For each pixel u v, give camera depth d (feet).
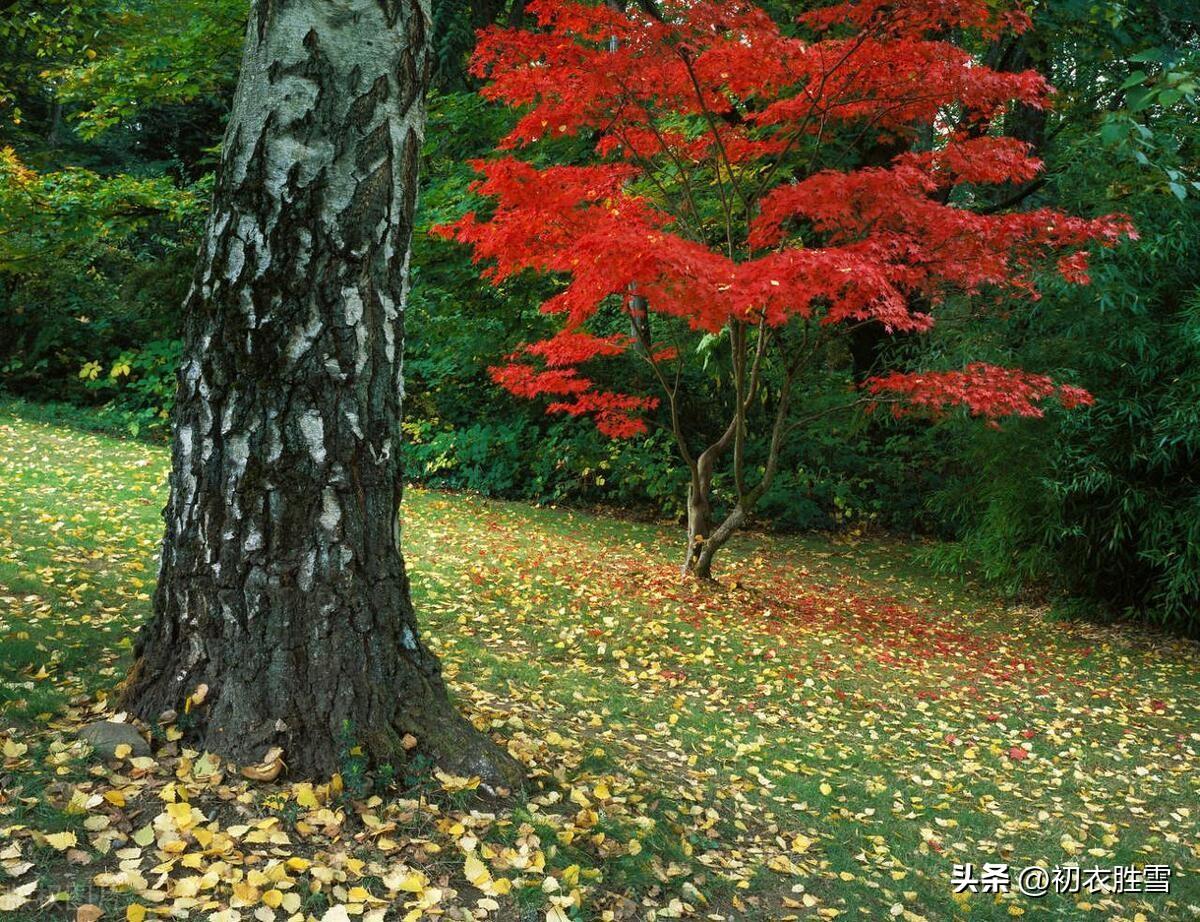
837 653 22.11
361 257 10.06
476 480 39.52
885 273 19.03
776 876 11.14
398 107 10.22
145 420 40.75
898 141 33.01
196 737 9.99
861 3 19.22
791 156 29.30
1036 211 19.54
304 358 9.89
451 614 20.03
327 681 10.11
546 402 40.70
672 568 28.58
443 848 9.43
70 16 41.45
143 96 41.47
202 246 10.05
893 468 39.60
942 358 30.60
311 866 8.64
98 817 8.57
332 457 10.11
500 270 22.07
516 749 11.96
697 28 19.63
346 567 10.27
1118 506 27.04
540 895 9.07
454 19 44.42
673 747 14.73
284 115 9.64
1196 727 19.60
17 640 12.94
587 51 20.54
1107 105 35.88
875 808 13.94
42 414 39.55
